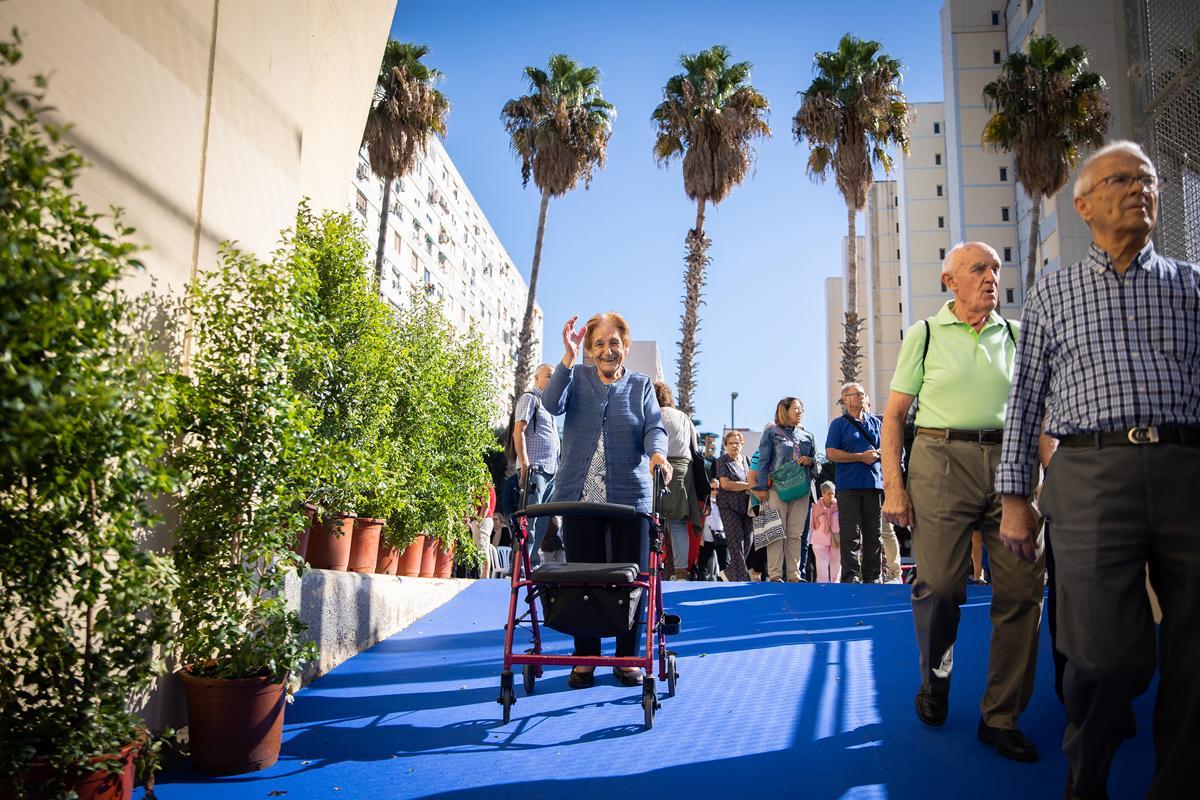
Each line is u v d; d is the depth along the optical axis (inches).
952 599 167.9
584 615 175.6
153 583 120.0
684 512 383.6
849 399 388.2
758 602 324.5
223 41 182.4
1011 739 159.5
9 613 108.7
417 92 1257.4
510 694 180.1
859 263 3582.7
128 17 148.6
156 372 117.9
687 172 1212.5
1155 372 114.0
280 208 211.6
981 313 170.4
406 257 1877.5
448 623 293.0
